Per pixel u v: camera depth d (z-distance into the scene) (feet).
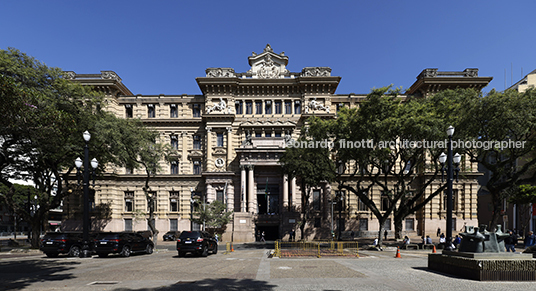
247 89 184.75
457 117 100.83
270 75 186.29
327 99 181.27
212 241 91.20
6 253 102.73
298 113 185.06
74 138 107.04
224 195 170.81
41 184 129.18
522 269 42.73
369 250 104.94
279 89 184.44
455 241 105.70
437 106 110.93
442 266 50.85
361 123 102.68
